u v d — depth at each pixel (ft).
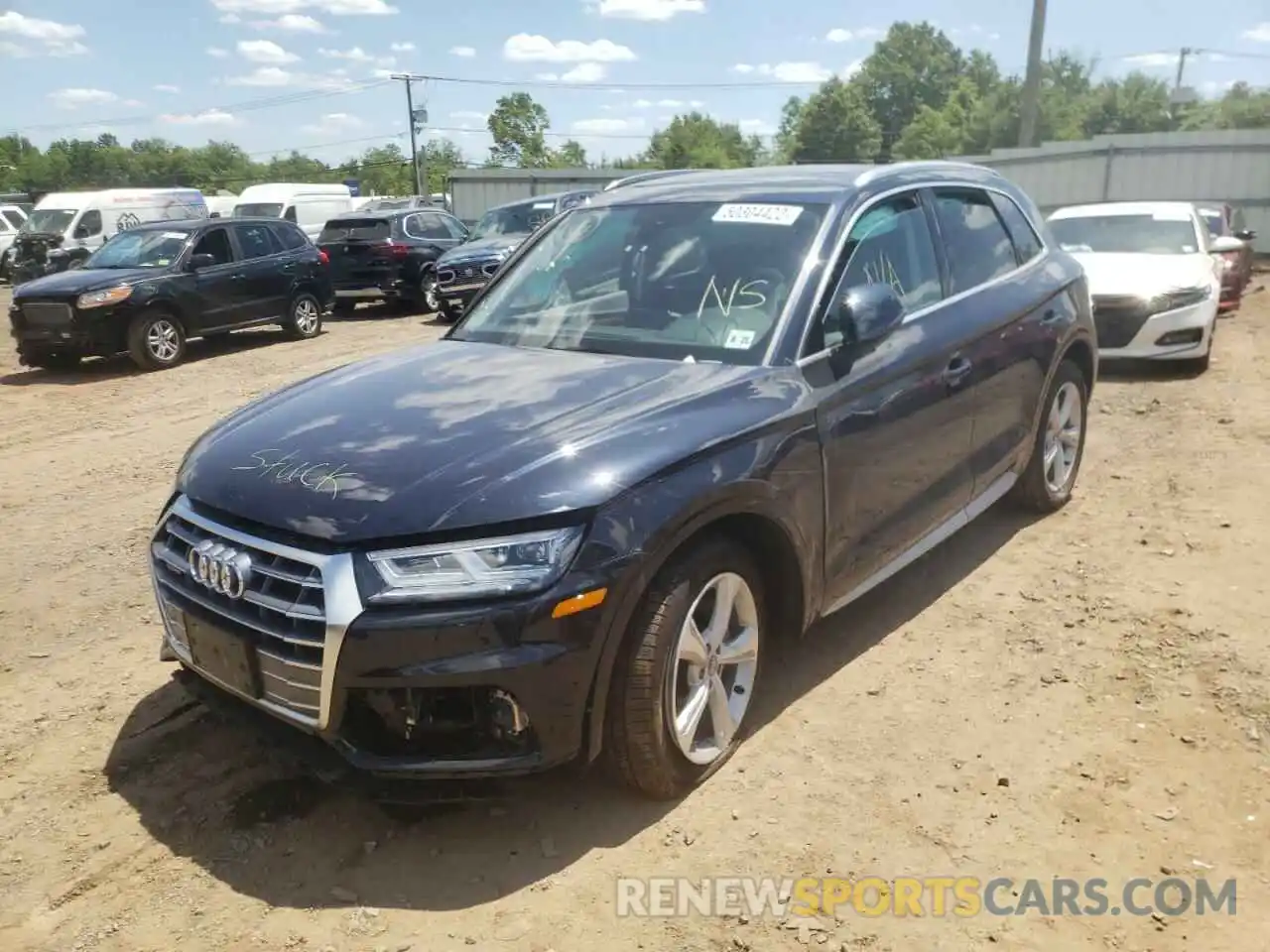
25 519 21.16
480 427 10.31
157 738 12.29
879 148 287.28
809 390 11.68
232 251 45.32
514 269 15.30
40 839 10.43
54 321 39.29
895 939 8.78
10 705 13.17
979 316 15.02
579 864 9.78
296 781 11.29
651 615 9.82
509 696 9.07
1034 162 96.99
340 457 10.03
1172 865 9.57
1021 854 9.77
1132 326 30.32
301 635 9.15
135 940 9.00
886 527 13.12
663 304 12.96
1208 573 15.87
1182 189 92.68
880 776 11.00
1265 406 26.61
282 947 8.85
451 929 9.00
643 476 9.68
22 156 404.16
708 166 283.18
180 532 10.52
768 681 13.05
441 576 8.93
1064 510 19.01
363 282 57.52
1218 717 11.90
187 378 39.11
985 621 14.58
